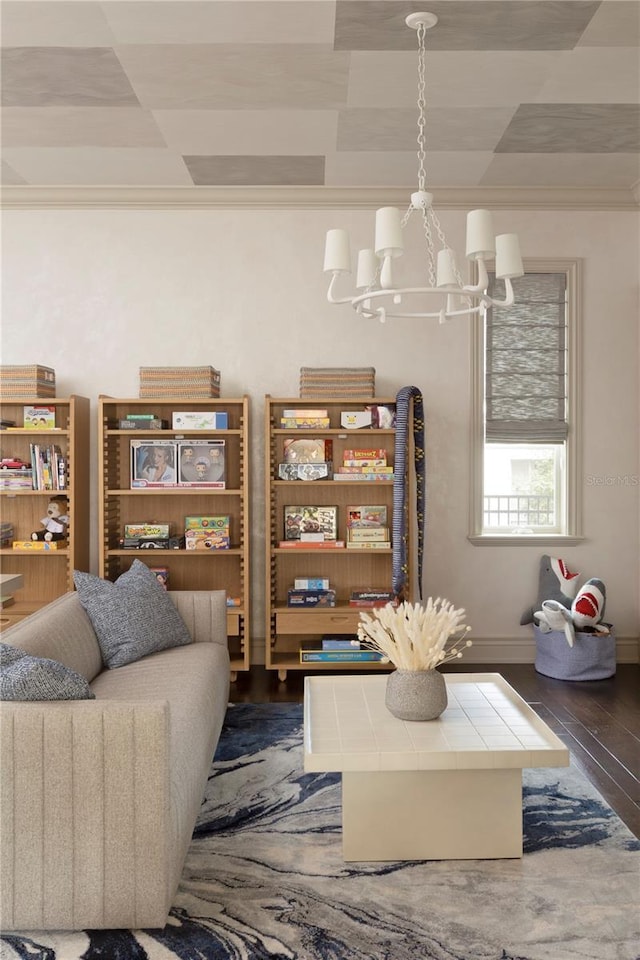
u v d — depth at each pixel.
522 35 3.17
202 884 2.48
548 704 4.27
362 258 2.99
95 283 5.09
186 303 5.11
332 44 3.23
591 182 4.90
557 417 5.16
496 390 5.12
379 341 5.11
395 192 5.00
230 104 3.79
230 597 5.11
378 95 3.70
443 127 4.07
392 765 2.49
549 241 5.09
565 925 2.24
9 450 5.06
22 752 2.22
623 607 5.17
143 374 4.85
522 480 5.29
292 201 5.04
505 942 2.16
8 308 5.09
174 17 3.02
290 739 3.76
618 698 4.38
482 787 2.62
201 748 2.81
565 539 5.11
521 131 4.13
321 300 5.11
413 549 5.10
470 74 3.49
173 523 5.13
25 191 4.98
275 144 4.29
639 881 2.48
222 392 5.12
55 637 3.22
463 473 5.12
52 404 5.02
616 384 5.13
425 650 2.81
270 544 4.82
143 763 2.21
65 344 5.11
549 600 4.98
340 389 4.86
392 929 2.23
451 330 5.10
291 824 2.88
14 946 2.17
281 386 5.12
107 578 4.89
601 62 3.40
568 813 2.96
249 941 2.18
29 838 2.22
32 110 3.85
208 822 2.90
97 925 2.22
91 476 5.11
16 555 5.08
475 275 5.09
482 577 5.14
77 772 2.22
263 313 5.11
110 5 2.94
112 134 4.15
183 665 3.54
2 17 3.01
